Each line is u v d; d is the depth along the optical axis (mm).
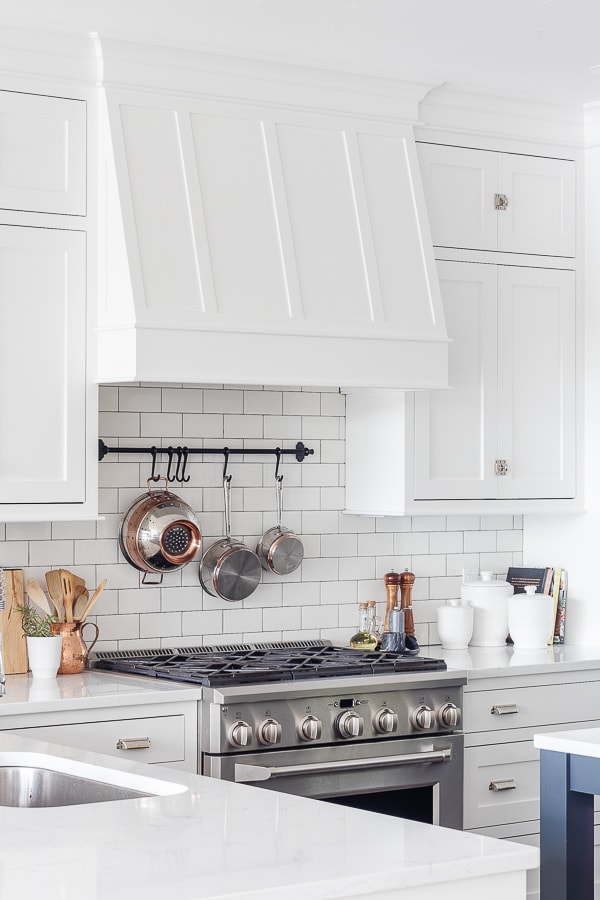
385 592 5117
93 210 4156
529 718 4586
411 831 2145
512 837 4527
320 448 4977
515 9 4023
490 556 5371
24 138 4051
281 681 4062
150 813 2240
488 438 4938
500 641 5148
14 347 4035
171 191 4156
